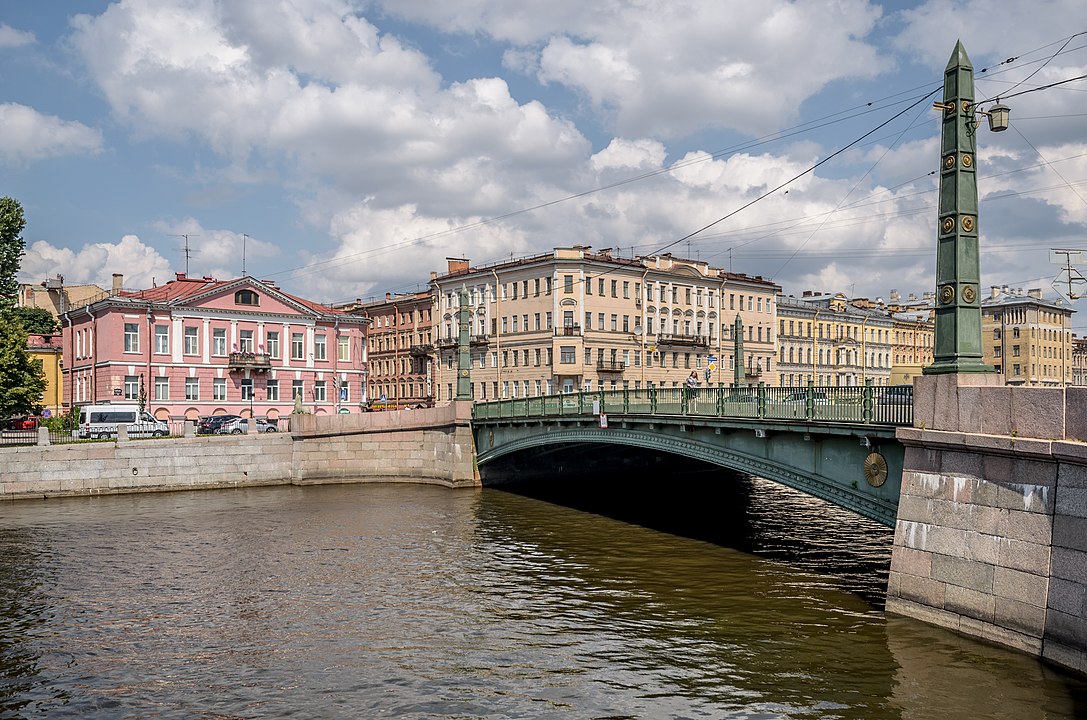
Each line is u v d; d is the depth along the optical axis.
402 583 21.36
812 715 12.48
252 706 13.37
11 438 41.44
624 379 71.38
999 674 13.35
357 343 65.62
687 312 77.06
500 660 15.34
